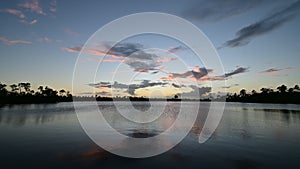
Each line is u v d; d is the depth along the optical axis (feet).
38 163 27.07
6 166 25.88
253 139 44.01
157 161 28.45
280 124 71.26
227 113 125.29
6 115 97.81
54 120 78.48
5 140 41.09
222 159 29.60
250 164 27.61
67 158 29.27
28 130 53.98
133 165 26.73
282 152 33.53
